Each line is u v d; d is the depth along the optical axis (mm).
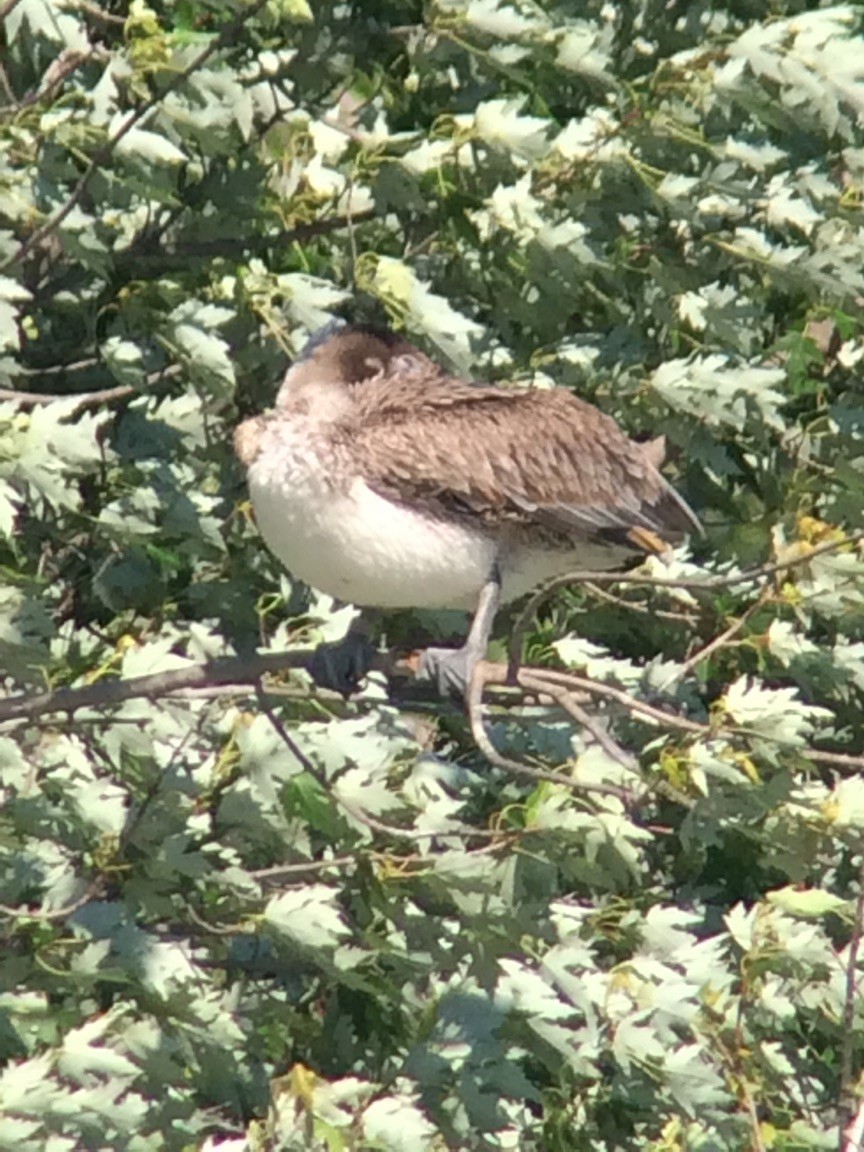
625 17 14266
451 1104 12070
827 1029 12789
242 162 13359
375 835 12164
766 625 13672
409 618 14242
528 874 12227
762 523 14469
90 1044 11438
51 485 10836
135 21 11961
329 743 11828
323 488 11203
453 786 12930
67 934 11742
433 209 13414
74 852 12000
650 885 14242
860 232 13750
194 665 11602
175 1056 11992
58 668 12117
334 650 11453
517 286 13625
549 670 11102
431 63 13477
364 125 13711
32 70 13227
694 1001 12680
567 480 11680
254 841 12367
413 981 12398
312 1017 12891
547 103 13906
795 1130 12289
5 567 12625
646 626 14391
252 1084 12461
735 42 12930
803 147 14477
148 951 11438
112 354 12719
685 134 13016
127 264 13422
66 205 12055
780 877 14172
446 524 11445
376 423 11406
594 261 12977
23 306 13445
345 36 13711
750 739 11672
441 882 11742
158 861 11422
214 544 13062
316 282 13047
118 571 13359
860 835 11992
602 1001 12297
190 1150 11297
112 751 11625
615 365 13922
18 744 12289
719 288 14445
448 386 11742
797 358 14539
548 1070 13023
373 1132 11047
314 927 11648
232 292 13336
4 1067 11727
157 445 13141
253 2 12180
